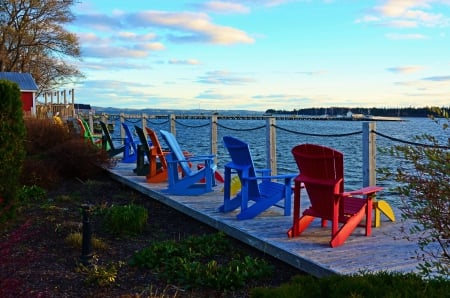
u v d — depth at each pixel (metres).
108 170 12.05
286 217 6.81
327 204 5.50
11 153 6.46
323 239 5.63
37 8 37.34
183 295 4.38
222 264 5.23
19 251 5.48
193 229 7.04
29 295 3.86
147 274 4.93
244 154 6.65
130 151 14.38
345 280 3.25
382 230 6.05
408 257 4.88
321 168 5.38
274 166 9.30
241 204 6.74
